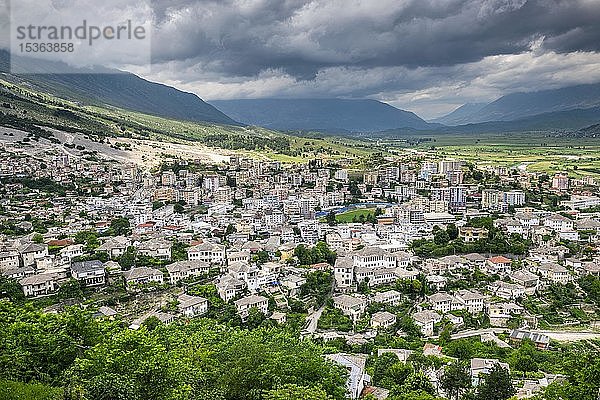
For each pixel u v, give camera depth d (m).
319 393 69.88
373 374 136.88
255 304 187.38
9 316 91.31
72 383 68.25
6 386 69.88
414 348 160.25
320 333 172.75
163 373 67.12
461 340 166.50
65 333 84.50
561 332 179.88
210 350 87.00
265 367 78.69
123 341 74.19
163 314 173.50
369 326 180.00
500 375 121.75
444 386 130.00
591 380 85.88
